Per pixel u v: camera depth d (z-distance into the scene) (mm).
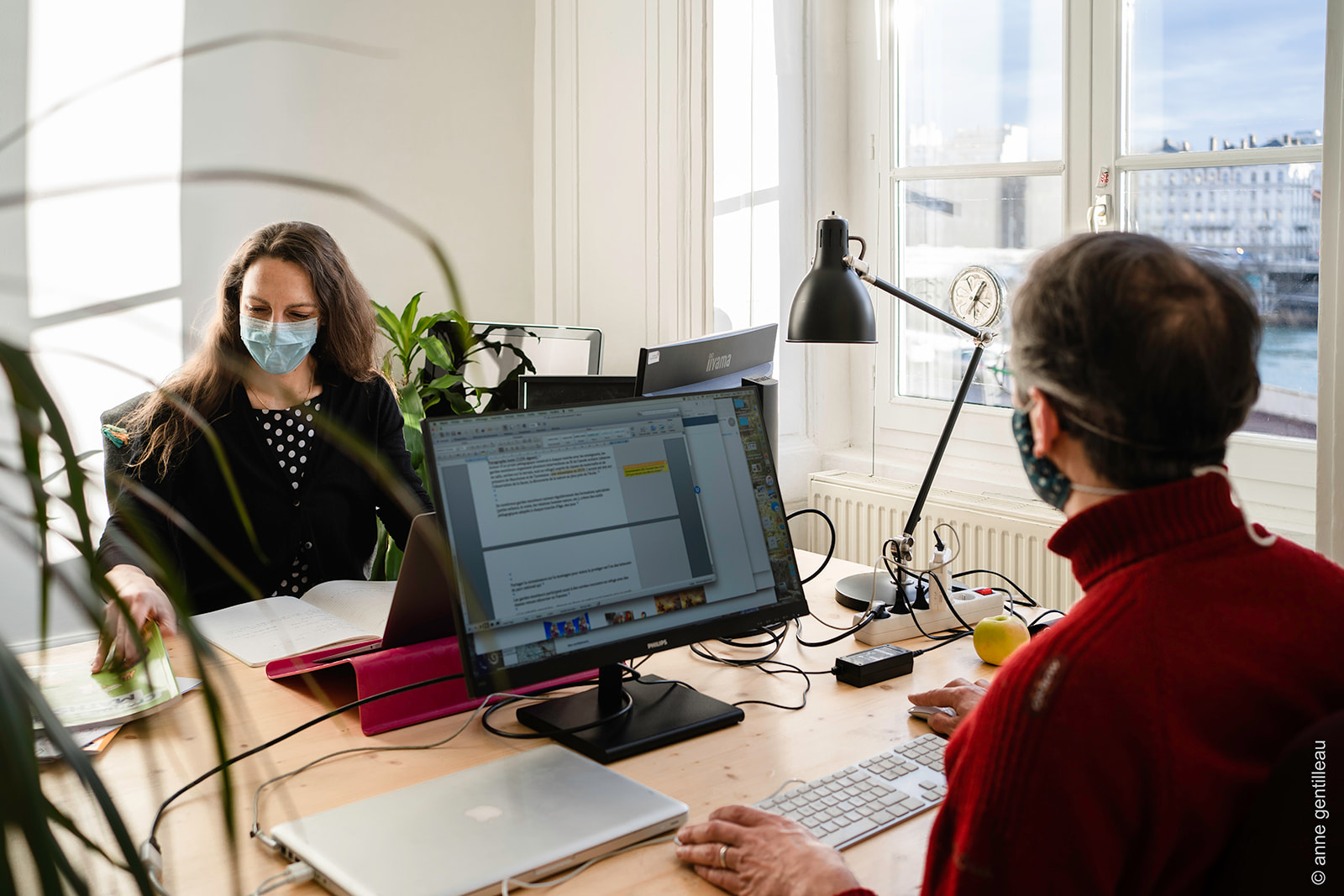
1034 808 728
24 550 428
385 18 2947
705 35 2840
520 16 3195
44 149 2471
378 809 1100
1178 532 777
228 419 1990
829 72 3207
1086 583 817
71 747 390
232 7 2693
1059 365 791
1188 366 752
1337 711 761
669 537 1348
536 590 1234
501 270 3256
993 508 2703
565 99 3178
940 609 1756
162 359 2629
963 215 2986
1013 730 745
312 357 2105
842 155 3262
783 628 1770
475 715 1405
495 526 1226
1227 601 764
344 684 1477
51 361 2484
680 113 2854
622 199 3059
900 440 3209
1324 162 1812
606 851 1049
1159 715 722
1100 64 2607
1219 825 740
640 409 1366
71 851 969
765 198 3121
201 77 2660
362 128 2939
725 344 1930
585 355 2623
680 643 1329
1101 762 718
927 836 1087
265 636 1640
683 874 1021
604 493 1310
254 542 475
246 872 1008
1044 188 2787
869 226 3223
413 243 3057
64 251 2502
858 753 1282
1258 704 750
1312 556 837
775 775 1224
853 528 3080
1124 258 779
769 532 1442
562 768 1200
